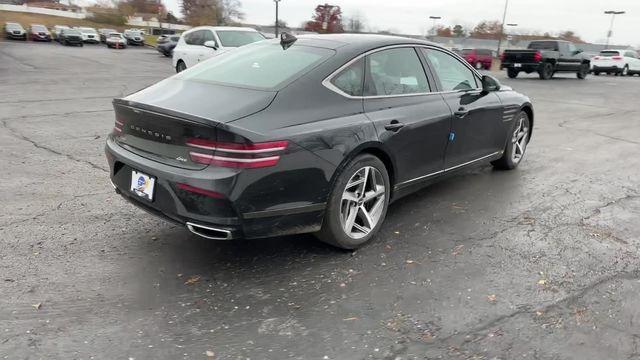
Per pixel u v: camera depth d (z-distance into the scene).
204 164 3.08
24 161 6.05
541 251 3.89
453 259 3.73
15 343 2.66
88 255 3.65
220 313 2.99
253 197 3.10
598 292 3.29
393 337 2.79
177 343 2.71
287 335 2.80
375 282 3.38
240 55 4.22
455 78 4.93
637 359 2.63
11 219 4.25
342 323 2.91
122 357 2.58
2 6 81.56
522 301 3.17
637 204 5.04
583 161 6.84
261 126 3.13
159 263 3.58
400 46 4.33
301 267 3.57
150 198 3.34
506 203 4.99
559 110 12.32
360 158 3.70
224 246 3.87
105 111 10.08
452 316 2.99
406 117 4.07
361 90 3.85
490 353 2.66
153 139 3.36
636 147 7.84
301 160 3.26
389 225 4.36
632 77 30.92
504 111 5.57
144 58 31.98
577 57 25.00
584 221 4.54
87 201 4.74
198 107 3.26
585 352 2.68
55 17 83.44
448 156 4.73
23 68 20.53
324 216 3.57
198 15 82.81
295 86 3.47
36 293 3.13
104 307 3.02
